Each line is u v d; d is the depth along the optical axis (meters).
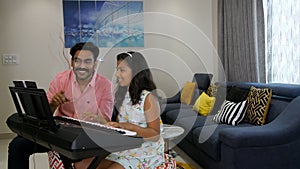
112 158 1.62
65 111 1.84
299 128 2.24
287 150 2.23
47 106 1.38
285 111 2.44
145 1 4.54
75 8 4.43
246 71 3.83
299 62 2.98
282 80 3.29
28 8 4.34
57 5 4.41
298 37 2.99
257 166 2.18
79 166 1.62
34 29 4.37
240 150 2.14
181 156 3.01
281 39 3.28
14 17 4.30
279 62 3.33
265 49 3.56
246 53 3.81
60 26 4.43
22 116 1.72
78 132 1.29
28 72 4.39
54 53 4.44
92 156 1.29
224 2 4.36
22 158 2.17
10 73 4.33
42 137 1.43
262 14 3.55
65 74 1.93
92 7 4.43
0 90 4.30
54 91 1.91
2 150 3.68
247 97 3.04
